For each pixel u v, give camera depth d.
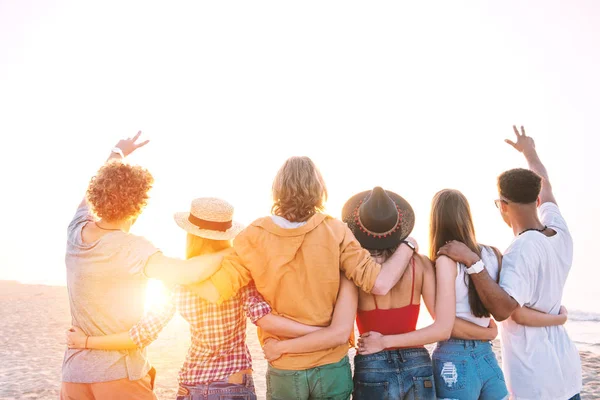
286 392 3.04
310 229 3.03
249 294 3.19
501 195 3.54
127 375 3.00
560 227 3.51
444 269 3.18
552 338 3.37
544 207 3.75
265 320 3.05
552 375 3.30
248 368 3.20
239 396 3.10
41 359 8.25
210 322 3.10
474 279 3.15
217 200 3.26
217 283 3.01
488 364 3.22
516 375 3.36
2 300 15.24
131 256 2.98
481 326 3.24
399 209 3.30
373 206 3.21
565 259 3.44
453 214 3.29
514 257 3.31
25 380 7.04
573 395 3.36
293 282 3.03
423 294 3.25
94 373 2.95
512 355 3.39
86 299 3.00
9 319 11.96
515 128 4.30
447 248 3.21
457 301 3.24
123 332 2.99
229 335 3.15
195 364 3.14
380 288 2.99
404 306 3.19
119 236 3.03
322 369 3.03
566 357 3.36
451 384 3.17
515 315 3.37
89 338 2.98
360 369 3.15
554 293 3.37
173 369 7.64
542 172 3.99
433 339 3.08
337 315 3.05
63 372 3.05
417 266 3.23
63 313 12.85
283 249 3.02
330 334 3.00
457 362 3.19
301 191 3.10
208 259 3.00
